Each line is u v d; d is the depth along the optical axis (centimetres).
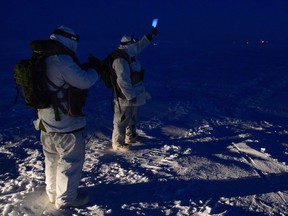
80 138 304
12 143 545
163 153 470
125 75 441
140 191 350
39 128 307
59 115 292
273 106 834
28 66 277
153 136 559
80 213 307
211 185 362
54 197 323
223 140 532
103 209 312
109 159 450
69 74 281
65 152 302
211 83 1180
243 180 376
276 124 652
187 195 338
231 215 297
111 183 372
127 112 477
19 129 625
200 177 384
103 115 733
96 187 362
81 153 308
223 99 911
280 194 343
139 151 482
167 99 896
